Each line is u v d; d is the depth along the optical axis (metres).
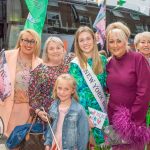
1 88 5.07
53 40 4.77
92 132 4.36
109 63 4.32
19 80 5.09
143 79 4.04
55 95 4.36
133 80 4.07
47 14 8.80
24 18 8.34
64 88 4.23
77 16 9.12
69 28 9.02
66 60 4.79
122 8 9.92
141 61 4.09
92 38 4.41
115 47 4.14
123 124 4.03
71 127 4.19
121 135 4.09
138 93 4.04
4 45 8.28
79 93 4.38
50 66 4.71
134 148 4.14
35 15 6.58
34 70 4.70
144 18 10.25
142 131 4.05
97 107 4.40
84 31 4.39
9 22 8.29
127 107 4.12
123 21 9.89
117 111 4.12
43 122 4.52
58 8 8.97
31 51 5.14
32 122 4.56
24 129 4.51
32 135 4.48
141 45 5.51
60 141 4.23
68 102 4.29
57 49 4.74
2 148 5.71
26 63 5.18
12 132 4.55
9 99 5.08
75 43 4.46
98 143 4.36
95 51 4.40
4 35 8.30
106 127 4.19
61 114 4.26
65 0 9.06
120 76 4.11
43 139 4.47
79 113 4.20
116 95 4.14
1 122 5.15
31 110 4.65
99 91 4.38
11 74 5.08
